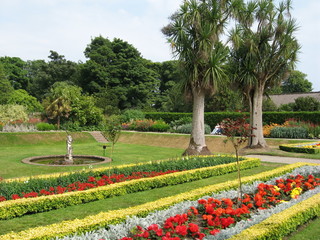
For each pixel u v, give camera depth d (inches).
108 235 147.4
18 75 1872.5
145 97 1640.0
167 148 765.9
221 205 201.3
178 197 213.6
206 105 1235.2
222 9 516.7
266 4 589.9
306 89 1729.8
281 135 804.6
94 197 250.2
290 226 169.0
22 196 240.4
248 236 141.5
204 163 391.5
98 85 1531.7
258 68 602.5
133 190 280.2
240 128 222.5
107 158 523.8
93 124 1106.1
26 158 523.8
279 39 583.5
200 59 492.7
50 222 199.0
